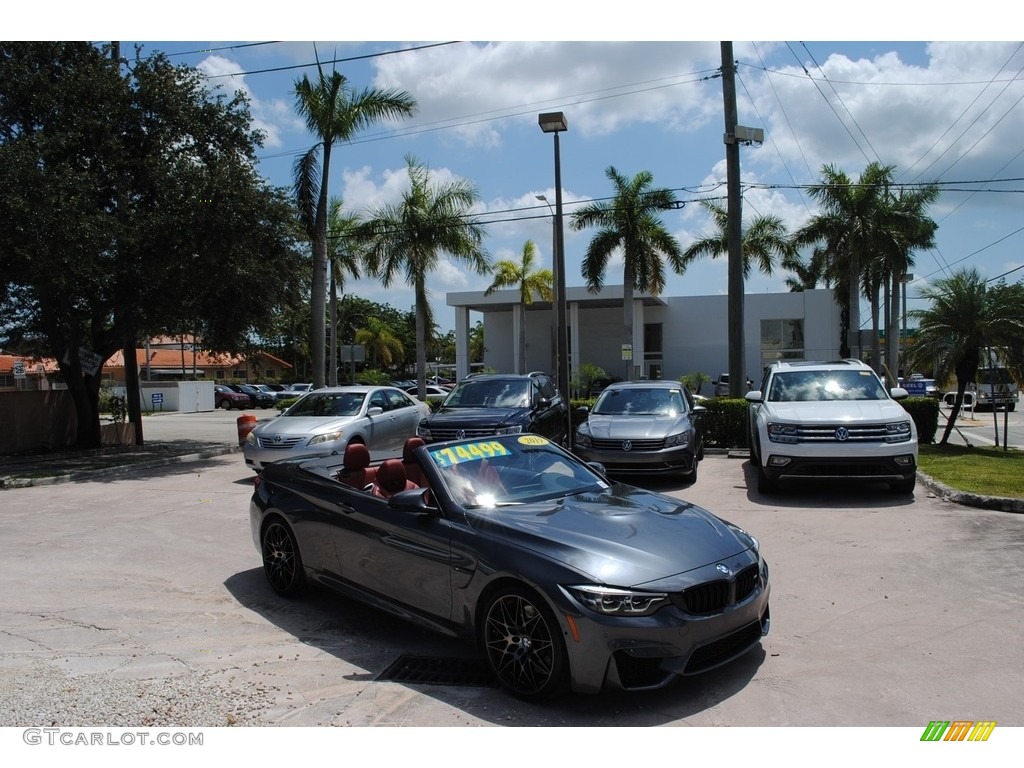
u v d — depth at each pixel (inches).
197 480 522.0
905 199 1080.2
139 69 676.1
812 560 271.0
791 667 178.1
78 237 538.6
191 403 1659.7
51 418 762.2
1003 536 298.8
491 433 470.9
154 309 641.0
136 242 589.9
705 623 158.7
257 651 195.2
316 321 863.7
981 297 590.6
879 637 196.5
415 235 1027.3
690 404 505.4
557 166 720.3
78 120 624.4
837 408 396.2
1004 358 586.2
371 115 863.1
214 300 688.4
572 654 153.3
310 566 229.1
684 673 156.2
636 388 511.8
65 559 294.0
